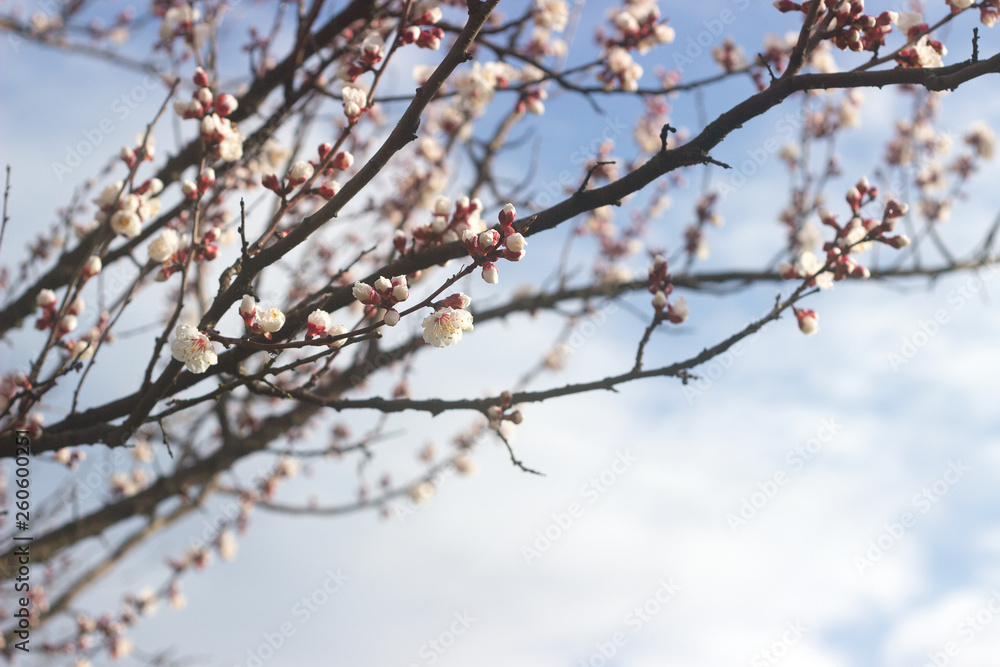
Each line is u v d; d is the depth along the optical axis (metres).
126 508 5.13
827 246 3.28
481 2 2.20
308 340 2.44
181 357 2.49
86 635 6.62
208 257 3.02
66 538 4.97
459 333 2.46
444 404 3.25
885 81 2.45
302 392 3.01
